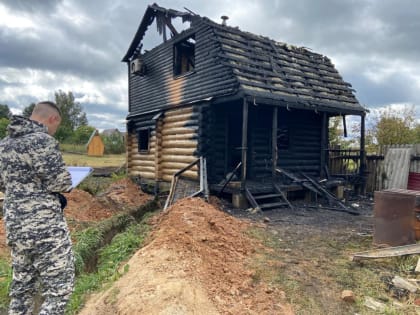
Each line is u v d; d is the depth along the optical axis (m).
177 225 5.21
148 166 12.94
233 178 9.82
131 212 7.97
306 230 6.18
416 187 10.57
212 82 9.57
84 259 4.60
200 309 2.83
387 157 11.37
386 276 3.90
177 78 11.36
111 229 6.19
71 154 35.69
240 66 9.09
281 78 9.99
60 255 2.56
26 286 2.63
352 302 3.25
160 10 11.73
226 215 6.58
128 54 14.46
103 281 3.86
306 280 3.75
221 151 10.45
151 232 5.70
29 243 2.46
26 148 2.50
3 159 2.54
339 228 6.38
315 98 10.28
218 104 10.12
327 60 12.91
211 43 9.70
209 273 3.63
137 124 13.93
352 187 11.71
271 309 3.06
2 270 4.11
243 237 5.36
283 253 4.73
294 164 11.60
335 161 12.73
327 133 12.24
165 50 12.16
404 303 3.24
